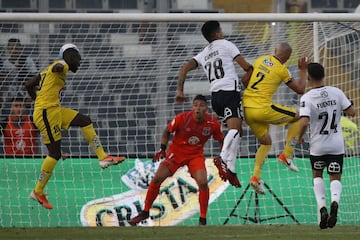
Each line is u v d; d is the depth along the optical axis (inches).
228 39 1635.1
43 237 1094.4
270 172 1574.8
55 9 1715.1
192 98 1633.9
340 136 1213.1
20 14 1441.9
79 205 1542.8
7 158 1555.1
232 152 1342.3
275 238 1064.2
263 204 1557.6
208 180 1566.2
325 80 1612.9
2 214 1525.6
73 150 1617.9
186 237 1083.9
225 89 1337.4
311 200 1560.0
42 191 1374.3
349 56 1612.9
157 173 1417.3
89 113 1616.6
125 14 1451.8
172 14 1451.8
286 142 1438.2
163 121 1624.0
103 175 1561.3
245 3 1772.9
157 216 1541.6
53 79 1333.7
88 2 1717.5
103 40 1617.9
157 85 1624.0
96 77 1617.9
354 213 1571.1
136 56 1616.6
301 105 1206.3
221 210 1552.7
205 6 1750.7
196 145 1421.0
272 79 1350.9
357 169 1589.6
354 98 1616.6
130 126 1617.9
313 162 1227.9
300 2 1808.6
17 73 1582.2
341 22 1525.6
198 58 1364.4
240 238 1067.3
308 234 1123.9
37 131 1571.1
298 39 1622.8
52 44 1604.3
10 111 1569.9
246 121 1379.2
